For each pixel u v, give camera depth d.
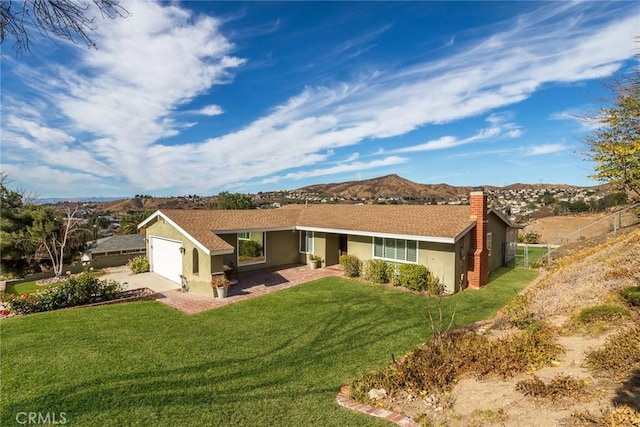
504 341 6.80
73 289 12.70
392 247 15.97
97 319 10.55
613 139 13.89
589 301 8.42
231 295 13.62
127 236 29.39
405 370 6.16
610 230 22.12
